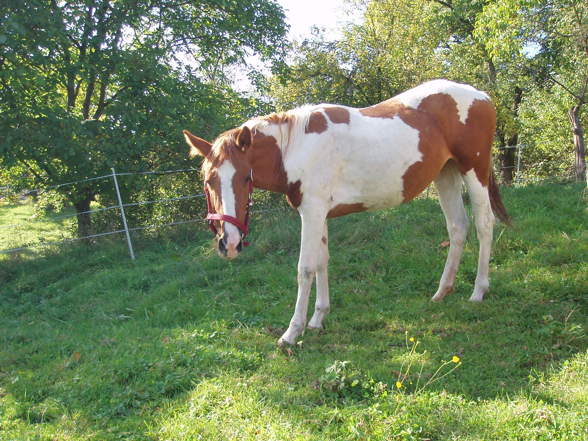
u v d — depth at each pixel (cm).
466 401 308
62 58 860
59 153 820
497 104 1443
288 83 1289
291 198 414
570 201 694
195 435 291
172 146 911
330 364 361
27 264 793
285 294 533
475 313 443
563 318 414
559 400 295
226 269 621
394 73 1234
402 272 554
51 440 304
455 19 1459
